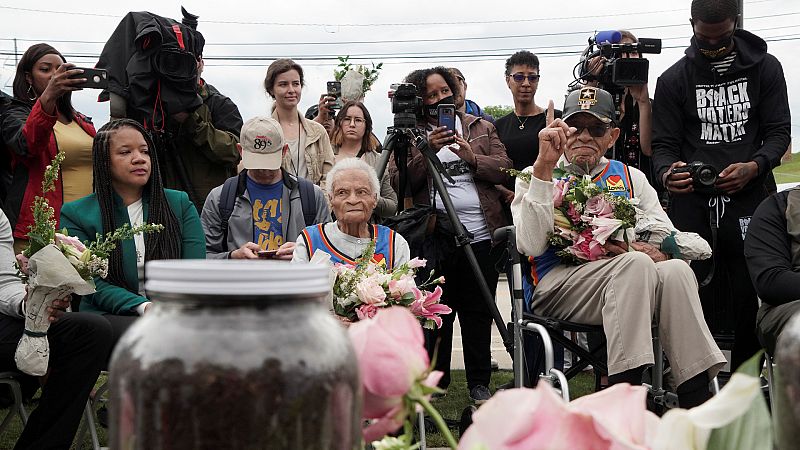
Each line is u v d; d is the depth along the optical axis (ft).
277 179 15.84
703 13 16.21
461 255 16.90
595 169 14.20
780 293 12.65
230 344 2.43
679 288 12.10
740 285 15.90
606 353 13.32
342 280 11.34
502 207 17.54
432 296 11.53
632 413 2.20
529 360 13.65
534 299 13.34
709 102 16.71
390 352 2.57
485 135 17.94
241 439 2.41
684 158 16.98
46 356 11.10
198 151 17.07
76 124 16.25
